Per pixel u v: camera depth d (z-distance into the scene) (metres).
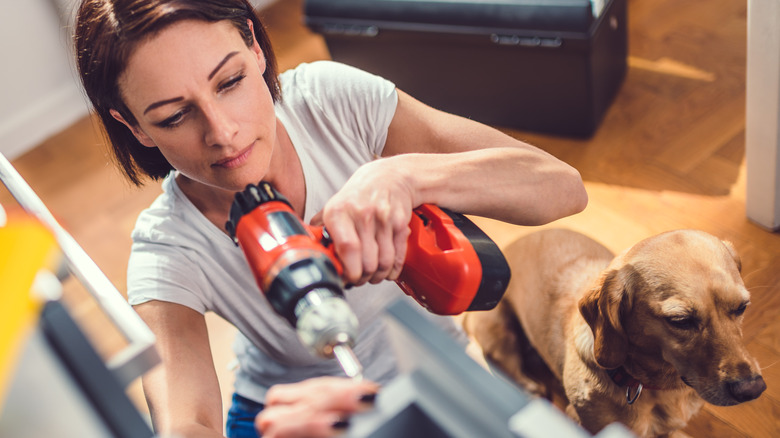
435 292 0.74
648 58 2.33
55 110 2.74
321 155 1.00
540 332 1.49
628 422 1.33
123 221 2.30
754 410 1.41
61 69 2.73
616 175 2.01
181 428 0.81
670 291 1.14
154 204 1.00
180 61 0.73
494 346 1.65
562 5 1.95
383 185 0.74
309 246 0.64
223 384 1.74
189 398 0.86
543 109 2.16
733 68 2.19
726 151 1.97
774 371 1.46
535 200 0.87
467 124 1.00
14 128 2.68
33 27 2.62
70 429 0.28
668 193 1.91
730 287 1.12
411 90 2.36
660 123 2.11
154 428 0.85
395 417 0.36
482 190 0.83
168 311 0.93
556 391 1.63
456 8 2.09
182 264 0.96
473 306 0.76
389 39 2.24
